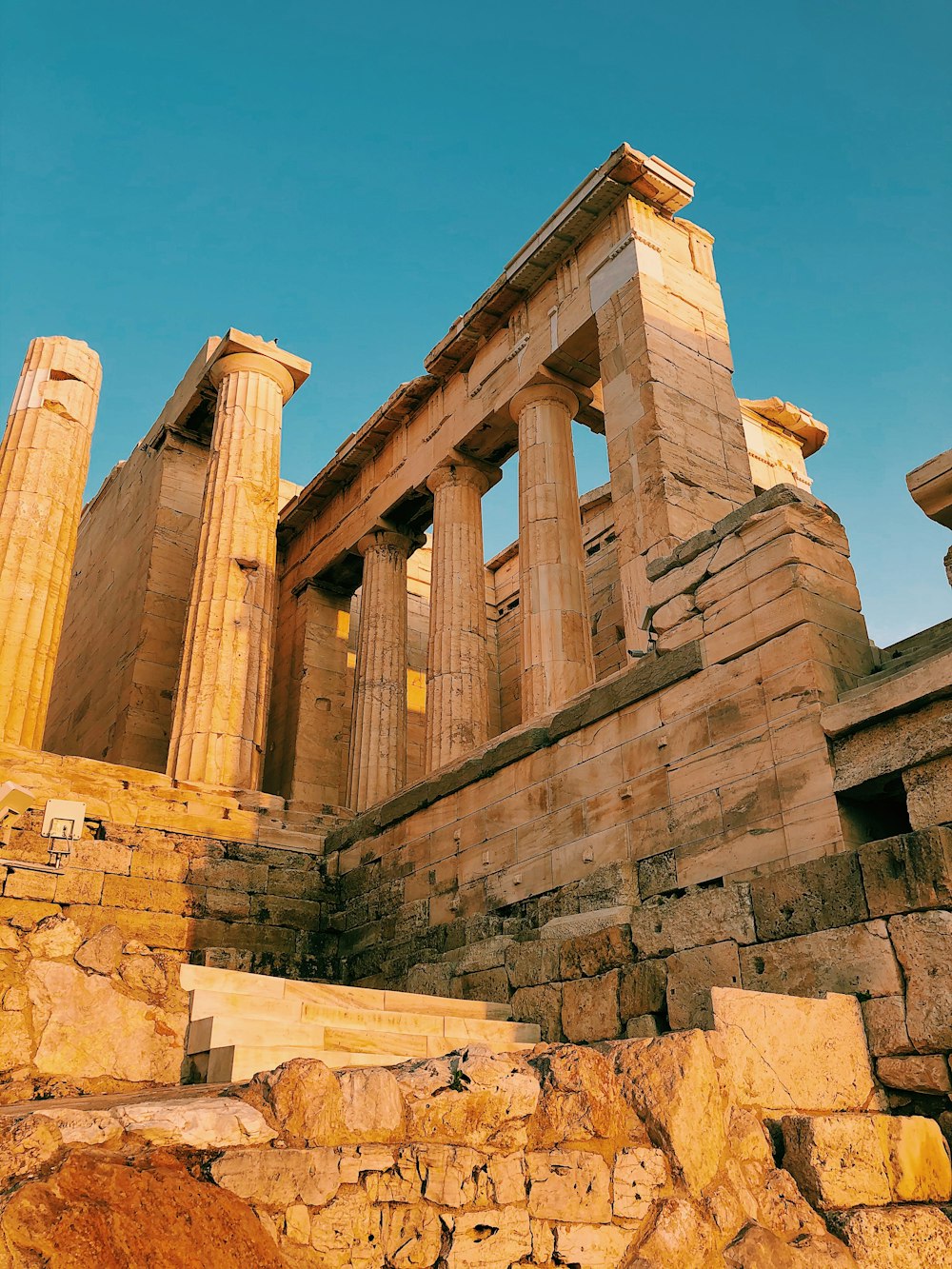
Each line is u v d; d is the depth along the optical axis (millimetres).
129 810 16984
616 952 10078
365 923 16688
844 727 9641
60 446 21250
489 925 13500
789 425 28000
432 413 24281
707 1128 6469
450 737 20234
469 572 21906
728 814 10703
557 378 20844
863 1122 7016
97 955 8969
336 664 27500
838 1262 6207
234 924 16609
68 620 32531
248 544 21812
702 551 12055
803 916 8680
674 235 20172
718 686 11297
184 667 20453
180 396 28391
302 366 24578
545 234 21031
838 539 11367
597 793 12672
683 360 18609
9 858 14344
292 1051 8094
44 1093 8242
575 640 18500
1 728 18391
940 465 9688
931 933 7766
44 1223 4301
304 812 19312
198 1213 4715
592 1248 5758
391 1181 5406
